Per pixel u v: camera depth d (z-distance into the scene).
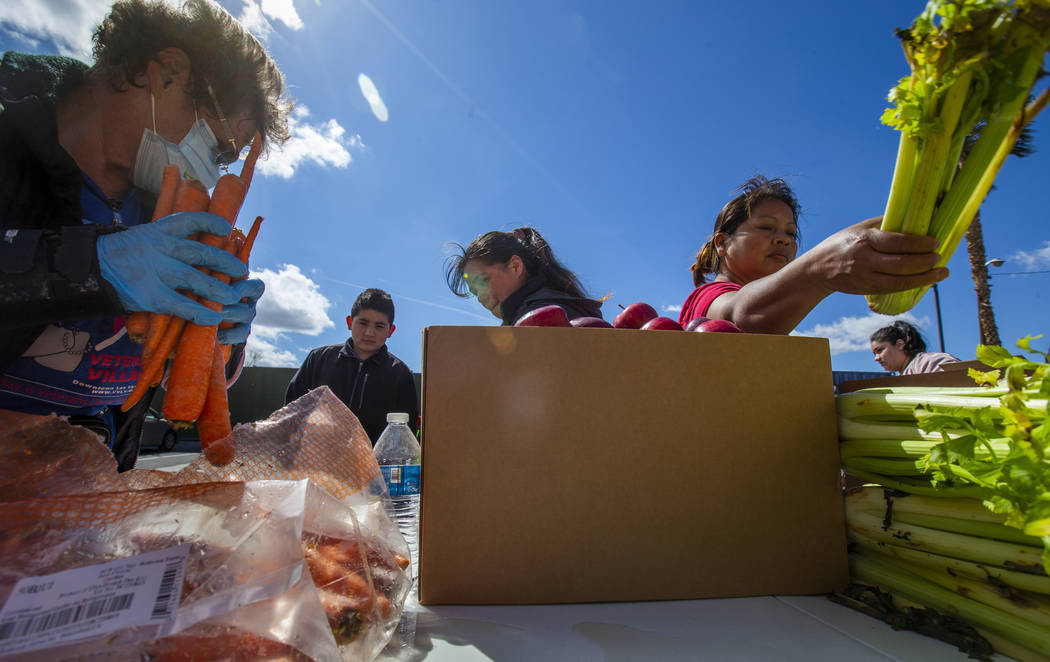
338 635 0.52
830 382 0.90
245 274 0.95
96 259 0.81
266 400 17.86
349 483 0.79
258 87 1.16
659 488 0.82
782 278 1.00
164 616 0.43
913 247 0.76
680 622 0.71
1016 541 0.62
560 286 2.37
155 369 0.85
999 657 0.60
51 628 0.42
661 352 0.85
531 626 0.69
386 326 3.09
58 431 0.60
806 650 0.62
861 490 0.84
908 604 0.72
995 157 0.70
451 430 0.80
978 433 0.57
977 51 0.62
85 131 1.02
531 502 0.79
